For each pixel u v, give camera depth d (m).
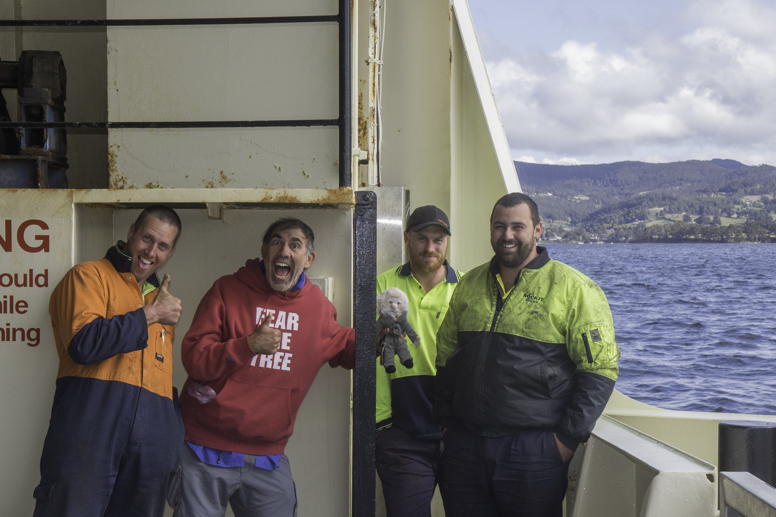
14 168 2.60
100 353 1.99
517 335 2.74
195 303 2.78
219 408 2.28
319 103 2.51
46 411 2.36
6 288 2.35
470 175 5.13
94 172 3.31
